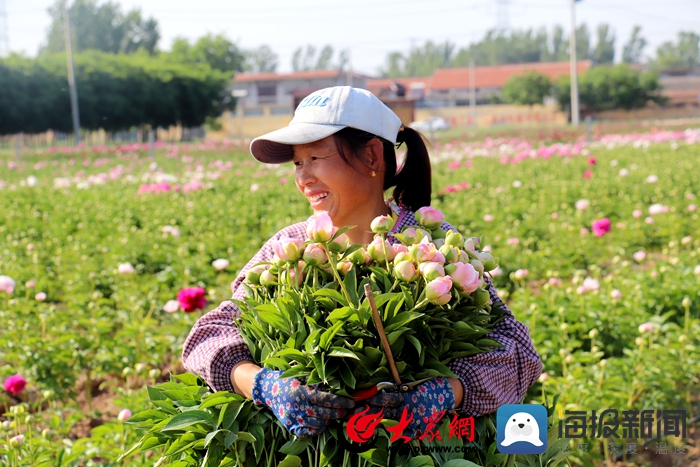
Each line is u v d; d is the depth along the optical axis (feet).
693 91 250.78
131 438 11.91
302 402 5.74
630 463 12.78
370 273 6.46
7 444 10.98
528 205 33.01
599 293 18.22
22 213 34.76
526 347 6.86
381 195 7.24
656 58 463.42
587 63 249.14
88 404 15.75
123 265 18.72
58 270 23.50
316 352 5.73
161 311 19.89
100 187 47.75
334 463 5.94
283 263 6.33
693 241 26.02
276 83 238.27
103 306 20.62
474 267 6.30
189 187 40.16
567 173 46.09
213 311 7.13
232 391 6.49
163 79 153.38
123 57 154.92
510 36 445.78
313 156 6.86
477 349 6.22
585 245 25.25
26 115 130.31
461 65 445.78
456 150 73.00
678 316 17.58
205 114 164.55
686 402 14.19
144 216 33.14
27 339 15.67
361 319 5.81
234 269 22.75
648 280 19.06
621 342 15.75
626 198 32.55
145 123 151.53
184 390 6.70
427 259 5.94
